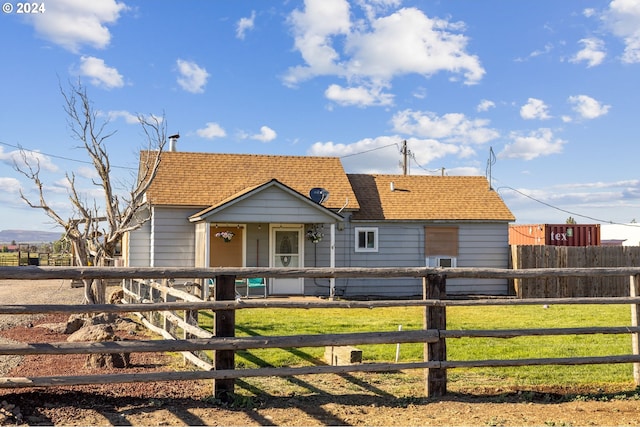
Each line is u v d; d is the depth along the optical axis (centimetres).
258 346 630
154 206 1936
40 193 1425
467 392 708
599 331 719
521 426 574
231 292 648
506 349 997
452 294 2178
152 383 695
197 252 1925
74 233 1448
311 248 2081
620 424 584
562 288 2170
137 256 1997
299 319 1382
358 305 663
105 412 583
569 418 603
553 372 833
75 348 583
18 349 569
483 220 2203
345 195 2148
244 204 1834
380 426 571
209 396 643
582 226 2478
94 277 593
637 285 739
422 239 2189
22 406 584
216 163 2195
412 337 672
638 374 746
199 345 613
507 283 2223
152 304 608
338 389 710
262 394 680
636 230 3634
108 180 1532
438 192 2364
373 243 2156
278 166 2266
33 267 576
